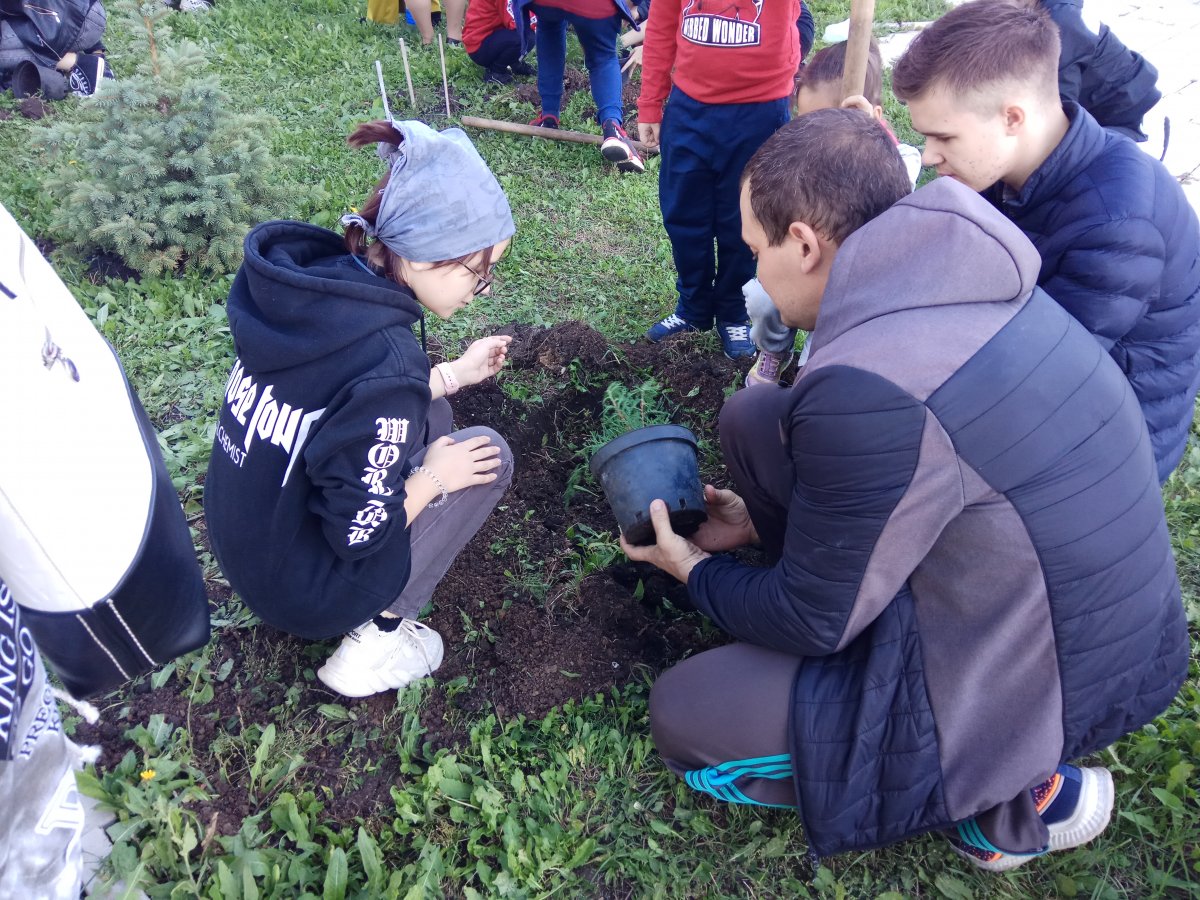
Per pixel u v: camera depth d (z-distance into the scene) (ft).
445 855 6.41
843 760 5.70
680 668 6.55
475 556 8.65
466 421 10.02
